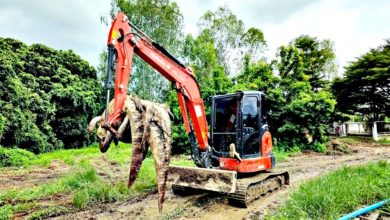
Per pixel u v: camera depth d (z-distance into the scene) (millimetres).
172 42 24844
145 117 3529
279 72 18344
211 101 7410
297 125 16609
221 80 17094
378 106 27547
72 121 24094
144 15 24156
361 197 5969
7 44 21859
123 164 13289
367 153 16828
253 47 31312
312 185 6223
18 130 17172
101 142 3992
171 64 5852
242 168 6555
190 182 6309
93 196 6930
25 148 18422
